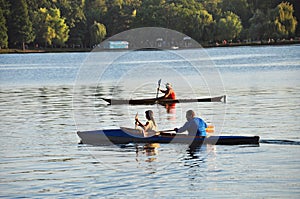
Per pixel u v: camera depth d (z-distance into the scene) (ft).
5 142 104.27
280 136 104.01
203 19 546.67
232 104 154.10
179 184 75.61
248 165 83.87
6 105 162.71
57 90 216.33
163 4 573.33
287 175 78.13
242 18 591.37
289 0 563.07
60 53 602.03
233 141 99.35
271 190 72.18
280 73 269.23
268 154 90.43
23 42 581.12
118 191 73.10
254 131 109.70
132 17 595.06
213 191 72.33
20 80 272.10
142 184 75.61
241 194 70.90
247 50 522.06
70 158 91.20
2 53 585.22
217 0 596.70
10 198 70.64
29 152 95.35
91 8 645.10
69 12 618.44
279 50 504.43
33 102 170.71
